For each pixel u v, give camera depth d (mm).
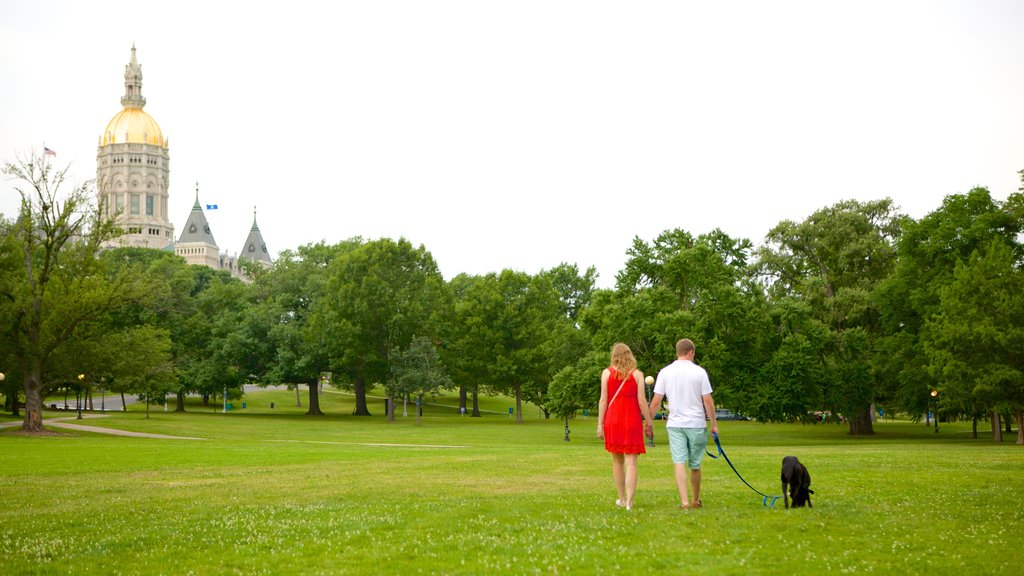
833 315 58156
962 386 42812
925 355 49344
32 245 51062
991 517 10516
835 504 11727
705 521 10227
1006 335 40906
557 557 8328
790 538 9141
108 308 53844
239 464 23625
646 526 9945
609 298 57594
